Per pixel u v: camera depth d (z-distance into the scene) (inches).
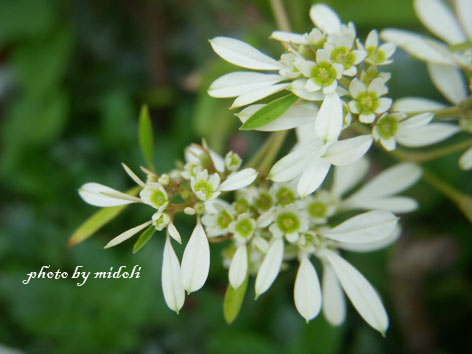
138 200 3.4
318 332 4.9
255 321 5.6
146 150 3.9
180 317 6.0
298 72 3.3
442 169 5.8
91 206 6.7
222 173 3.6
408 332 5.6
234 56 3.4
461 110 3.8
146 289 5.7
